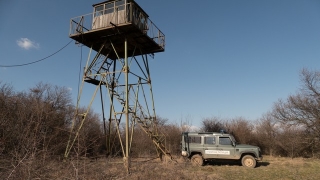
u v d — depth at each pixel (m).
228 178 12.92
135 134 28.48
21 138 10.71
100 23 15.84
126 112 14.16
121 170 12.95
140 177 11.59
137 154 25.97
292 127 29.81
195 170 15.34
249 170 15.64
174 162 16.94
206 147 17.78
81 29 15.75
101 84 17.31
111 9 16.02
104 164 12.83
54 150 13.26
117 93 16.50
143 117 17.52
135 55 19.09
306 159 26.36
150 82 18.58
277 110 31.42
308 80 33.97
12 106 16.62
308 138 28.06
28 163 8.95
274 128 32.22
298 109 29.64
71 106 28.75
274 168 16.62
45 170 9.80
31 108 15.45
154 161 18.33
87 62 16.50
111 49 17.66
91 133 20.64
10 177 8.37
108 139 19.30
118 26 14.48
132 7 15.72
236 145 17.77
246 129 33.44
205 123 34.31
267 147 32.69
